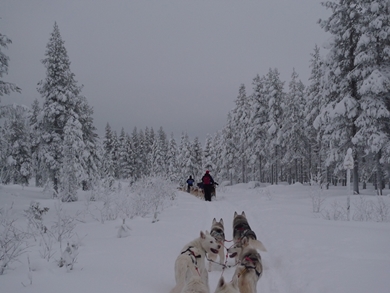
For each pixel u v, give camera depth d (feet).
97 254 22.21
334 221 36.91
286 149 123.95
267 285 19.34
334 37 70.69
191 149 187.62
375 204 48.24
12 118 56.39
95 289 14.97
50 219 41.32
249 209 52.44
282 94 125.80
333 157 73.10
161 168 202.08
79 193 95.45
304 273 19.02
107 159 161.48
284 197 73.82
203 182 76.64
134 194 48.37
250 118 129.70
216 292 12.89
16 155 121.60
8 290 14.33
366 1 67.26
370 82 63.57
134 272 18.49
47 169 82.64
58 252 22.40
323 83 75.10
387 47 65.10
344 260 19.93
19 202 65.00
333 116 67.72
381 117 67.15
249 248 19.12
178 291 14.85
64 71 84.58
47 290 14.40
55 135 83.05
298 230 30.66
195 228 35.35
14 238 20.56
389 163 66.95
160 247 24.85
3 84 55.52
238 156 149.89
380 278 16.06
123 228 28.99
